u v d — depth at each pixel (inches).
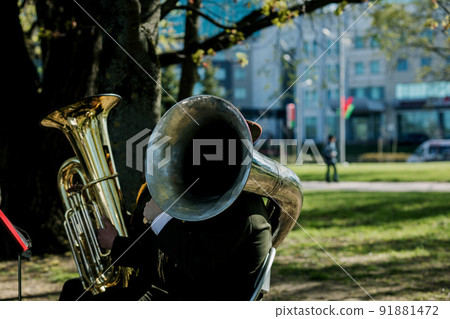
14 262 261.7
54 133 281.6
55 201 283.3
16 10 278.4
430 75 968.9
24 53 284.2
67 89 272.8
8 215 274.4
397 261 250.2
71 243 106.3
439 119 1812.3
